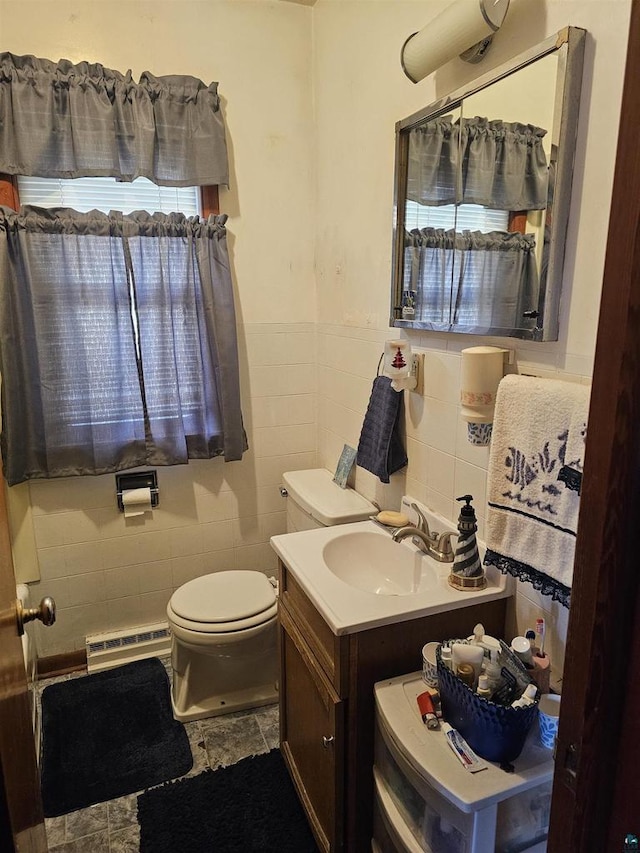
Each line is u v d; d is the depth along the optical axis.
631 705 0.52
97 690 2.17
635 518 0.50
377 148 1.81
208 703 2.06
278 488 2.55
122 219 2.04
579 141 1.06
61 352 2.05
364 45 1.83
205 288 2.19
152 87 2.00
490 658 1.11
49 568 2.23
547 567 1.13
